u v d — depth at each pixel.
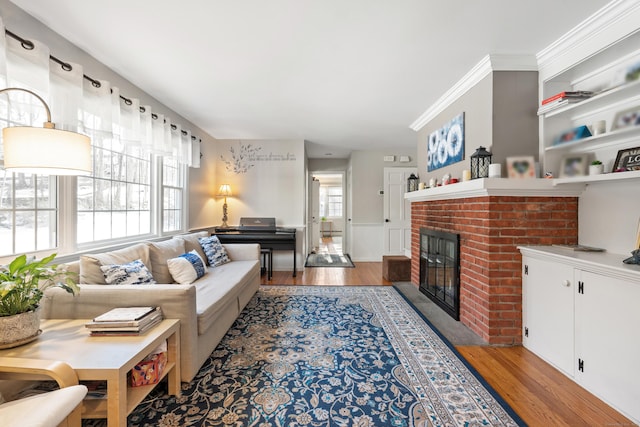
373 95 3.25
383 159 6.36
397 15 1.91
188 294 1.83
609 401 1.66
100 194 2.67
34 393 1.60
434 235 3.48
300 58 2.47
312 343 2.46
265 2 1.78
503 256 2.40
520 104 2.48
